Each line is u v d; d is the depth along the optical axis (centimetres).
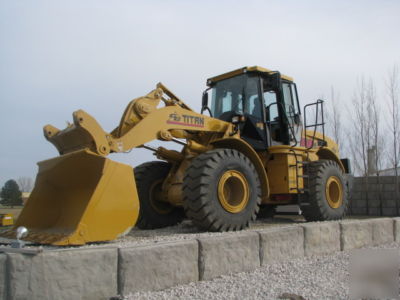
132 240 398
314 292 295
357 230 493
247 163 498
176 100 530
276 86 592
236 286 301
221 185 459
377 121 1277
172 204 559
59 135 413
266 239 369
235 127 566
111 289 259
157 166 590
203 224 441
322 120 625
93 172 365
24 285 224
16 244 245
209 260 318
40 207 398
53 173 388
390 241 554
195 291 285
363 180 1001
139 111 445
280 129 635
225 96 645
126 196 362
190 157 539
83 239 329
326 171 637
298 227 409
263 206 751
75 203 387
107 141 394
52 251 239
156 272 282
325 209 621
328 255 434
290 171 591
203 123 521
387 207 962
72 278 241
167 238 401
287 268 363
